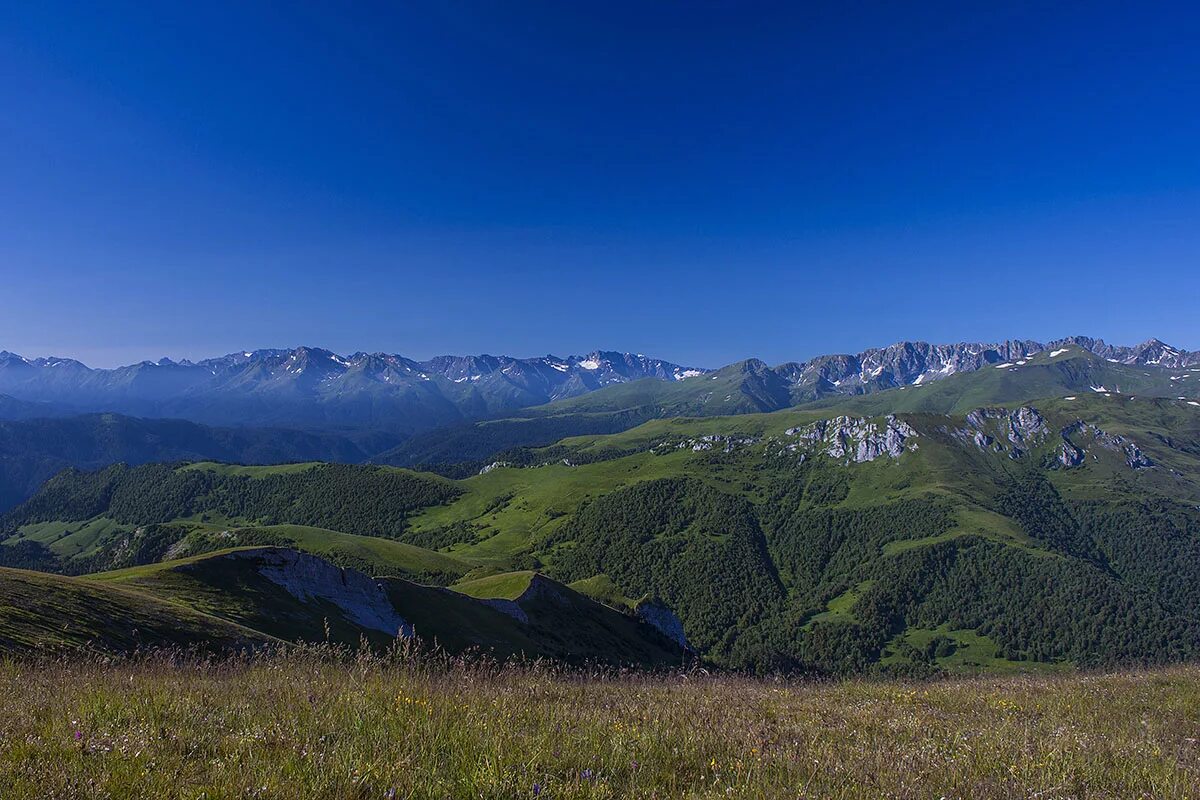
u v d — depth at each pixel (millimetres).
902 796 7242
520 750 8258
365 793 6488
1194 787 8336
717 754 8836
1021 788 7871
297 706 9859
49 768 6590
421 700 10414
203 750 7645
